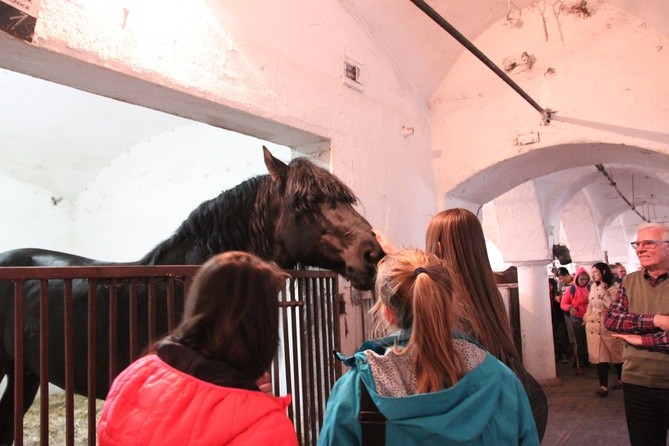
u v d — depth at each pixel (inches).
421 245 125.6
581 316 209.6
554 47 124.4
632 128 112.4
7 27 46.7
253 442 26.0
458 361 31.8
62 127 148.7
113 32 57.2
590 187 327.6
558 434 128.6
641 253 74.7
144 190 160.7
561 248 286.0
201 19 68.8
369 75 109.3
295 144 96.9
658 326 70.2
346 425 32.3
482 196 156.5
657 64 110.1
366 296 100.5
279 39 83.0
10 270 37.9
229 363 29.0
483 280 41.9
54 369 71.7
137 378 28.7
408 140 125.6
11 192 159.9
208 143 146.7
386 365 32.3
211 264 31.1
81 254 176.7
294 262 72.6
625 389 76.0
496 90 132.5
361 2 103.7
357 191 99.8
